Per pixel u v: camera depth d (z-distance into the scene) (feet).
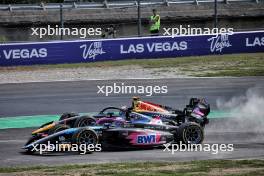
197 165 143.33
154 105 188.55
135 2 522.47
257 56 405.18
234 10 536.83
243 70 353.72
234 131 200.44
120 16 496.64
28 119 227.81
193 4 534.37
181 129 170.60
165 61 383.65
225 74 340.39
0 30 459.73
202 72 347.77
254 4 549.13
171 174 130.21
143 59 390.01
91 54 378.53
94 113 240.53
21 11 475.31
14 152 168.25
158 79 325.01
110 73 343.67
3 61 360.28
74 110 246.88
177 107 252.21
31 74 342.23
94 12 494.59
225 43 410.93
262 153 163.84
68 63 373.61
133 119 174.60
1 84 313.94
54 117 232.12
